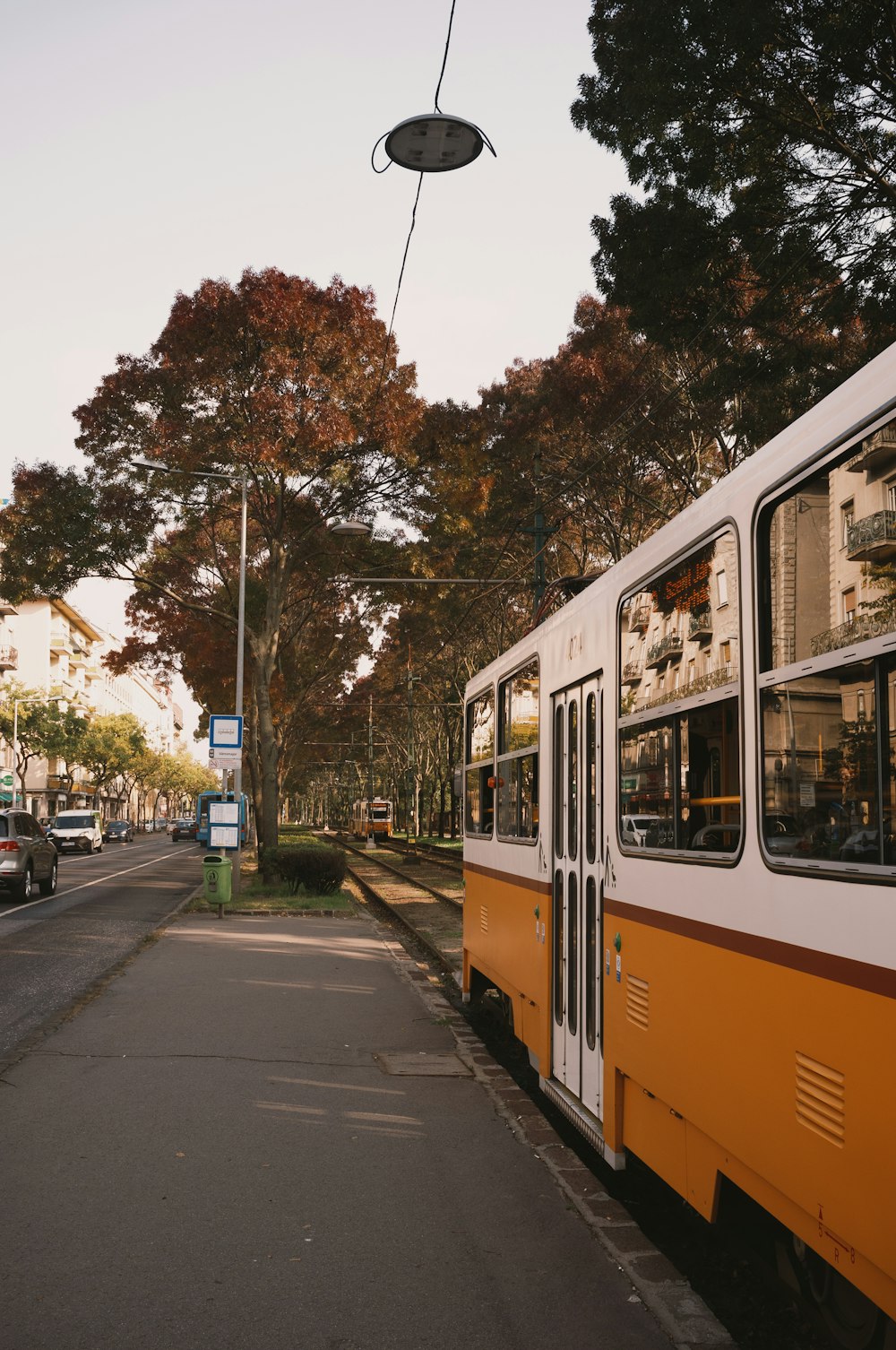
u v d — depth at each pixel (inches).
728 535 160.9
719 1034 158.2
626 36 560.4
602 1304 169.3
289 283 892.0
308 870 940.6
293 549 1077.1
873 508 120.0
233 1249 189.2
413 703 1989.4
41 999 458.3
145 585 1206.9
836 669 127.5
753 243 597.6
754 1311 181.2
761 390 627.8
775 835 141.6
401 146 335.3
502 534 1201.4
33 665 3538.4
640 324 666.8
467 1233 198.4
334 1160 239.6
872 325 574.9
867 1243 116.1
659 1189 242.7
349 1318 163.6
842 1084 122.3
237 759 924.0
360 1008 426.9
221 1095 291.4
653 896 191.3
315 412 898.1
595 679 242.8
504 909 344.8
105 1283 174.7
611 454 922.7
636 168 610.9
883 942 114.6
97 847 2186.3
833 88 532.1
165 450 928.3
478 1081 314.5
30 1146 245.6
